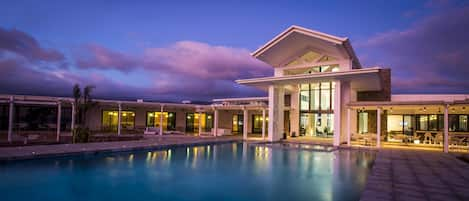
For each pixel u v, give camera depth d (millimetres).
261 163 11117
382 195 5930
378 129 15594
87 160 11078
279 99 20000
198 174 9062
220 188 7371
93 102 18234
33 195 6516
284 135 20203
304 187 7441
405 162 10547
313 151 14766
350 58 18141
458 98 20922
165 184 7738
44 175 8398
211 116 29500
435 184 6969
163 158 12125
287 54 20312
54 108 22812
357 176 8805
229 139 19828
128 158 11875
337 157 12703
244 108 21859
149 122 26250
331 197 6531
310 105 21906
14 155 9930
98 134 20047
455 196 5883
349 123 16406
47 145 13484
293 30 18031
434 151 14070
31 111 22094
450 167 9453
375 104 15578
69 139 16156
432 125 20328
